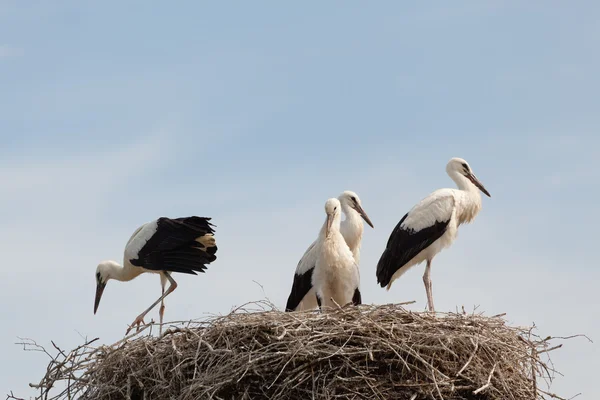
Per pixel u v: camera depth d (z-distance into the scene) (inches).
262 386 526.6
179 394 536.7
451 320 562.3
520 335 577.0
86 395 571.5
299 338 528.1
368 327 541.0
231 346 535.8
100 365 571.5
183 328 557.6
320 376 524.1
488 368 546.3
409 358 534.6
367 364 531.5
